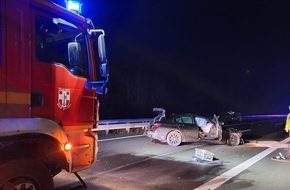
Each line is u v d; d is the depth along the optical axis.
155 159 11.22
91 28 5.90
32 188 4.64
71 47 5.51
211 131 14.77
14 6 4.68
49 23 5.21
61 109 5.24
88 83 5.73
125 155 11.85
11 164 4.41
